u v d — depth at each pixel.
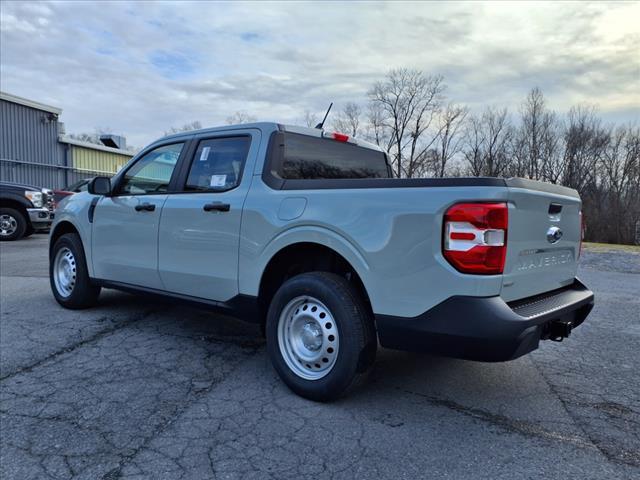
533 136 44.09
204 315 5.29
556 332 3.03
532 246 2.96
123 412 3.00
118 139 30.86
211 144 4.08
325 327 3.13
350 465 2.46
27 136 23.12
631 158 39.22
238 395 3.28
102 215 4.89
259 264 3.49
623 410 3.16
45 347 4.18
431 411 3.09
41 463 2.44
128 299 6.00
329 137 4.22
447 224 2.66
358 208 2.99
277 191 3.46
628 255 13.09
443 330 2.65
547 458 2.54
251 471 2.39
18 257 9.95
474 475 2.38
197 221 3.92
